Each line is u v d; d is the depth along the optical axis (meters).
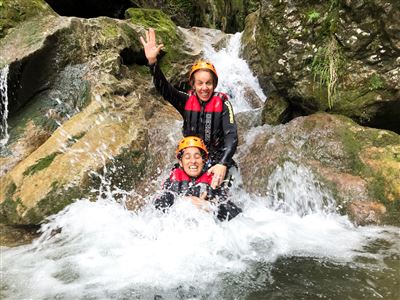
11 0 5.62
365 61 4.45
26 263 3.01
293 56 4.85
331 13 4.57
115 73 5.89
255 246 3.20
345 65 4.58
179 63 7.79
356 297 2.45
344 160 4.10
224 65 8.38
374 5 4.21
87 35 5.96
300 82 4.88
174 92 3.90
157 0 12.77
